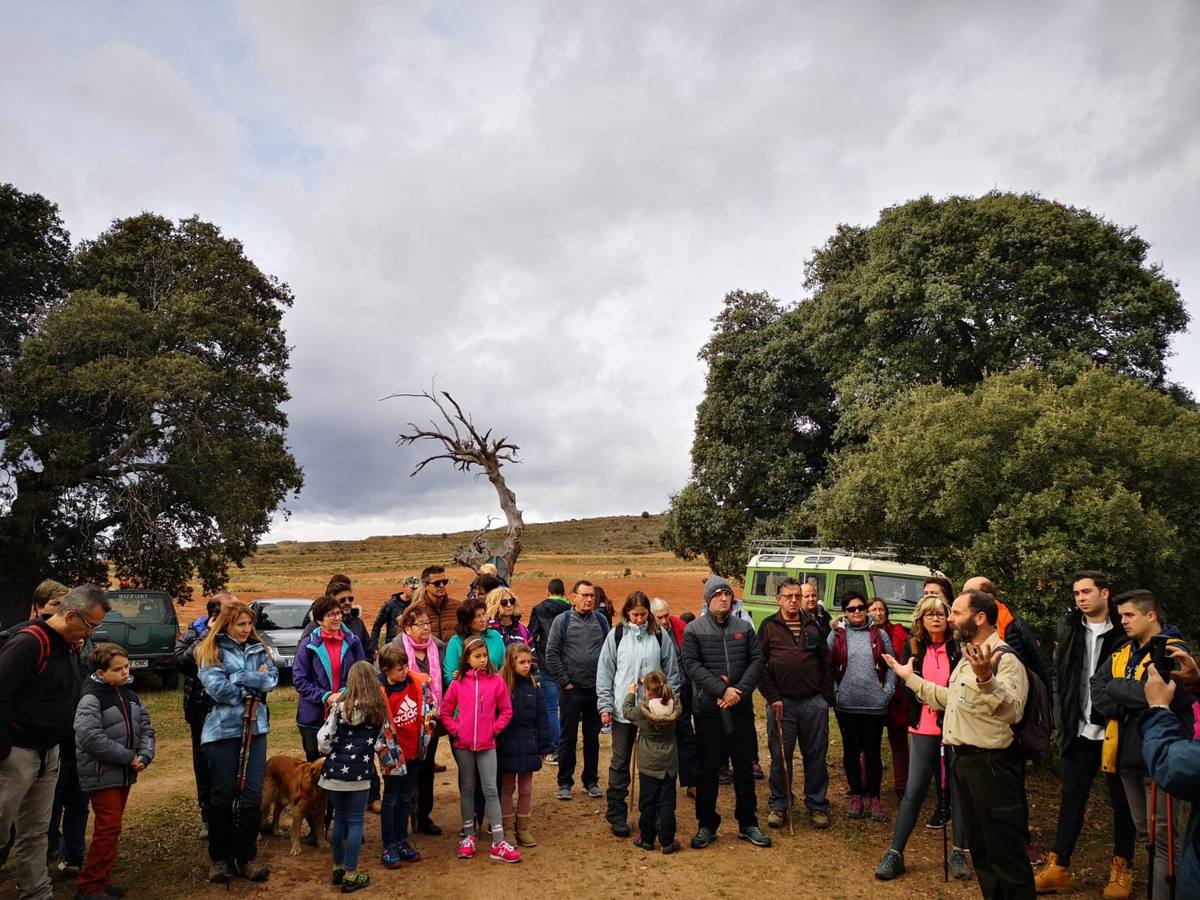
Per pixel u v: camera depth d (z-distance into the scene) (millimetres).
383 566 82250
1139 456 8531
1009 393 9562
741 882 5852
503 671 6730
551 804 7871
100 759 5258
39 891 5078
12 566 21734
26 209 23469
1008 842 4664
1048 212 19703
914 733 6102
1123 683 4879
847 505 10414
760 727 11625
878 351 21078
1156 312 19328
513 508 17938
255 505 23641
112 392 20578
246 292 25359
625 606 7160
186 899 5484
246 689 5809
